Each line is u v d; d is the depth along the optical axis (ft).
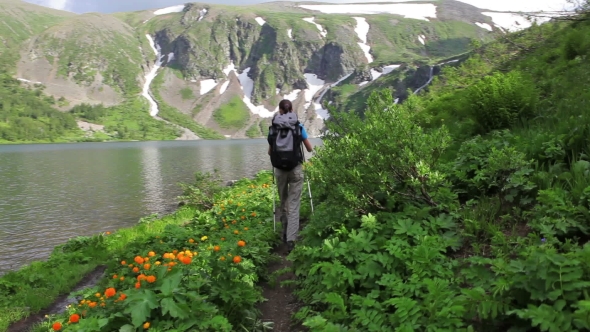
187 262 13.87
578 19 36.40
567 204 12.45
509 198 14.85
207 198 50.42
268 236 23.53
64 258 30.25
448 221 14.46
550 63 34.81
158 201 70.79
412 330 8.75
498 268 10.20
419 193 16.35
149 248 24.94
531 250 10.34
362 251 13.94
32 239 46.09
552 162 16.85
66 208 66.28
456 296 10.29
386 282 11.48
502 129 24.22
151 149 339.57
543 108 24.43
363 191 16.61
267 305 15.31
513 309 8.68
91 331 10.73
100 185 96.63
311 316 12.39
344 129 18.80
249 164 156.56
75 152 296.92
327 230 17.74
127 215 58.90
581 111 19.34
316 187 19.52
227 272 13.46
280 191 22.68
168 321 10.85
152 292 11.19
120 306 11.49
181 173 123.44
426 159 15.74
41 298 22.49
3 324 20.01
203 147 372.79
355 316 10.71
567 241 10.89
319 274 14.67
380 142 15.60
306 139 21.84
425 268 11.60
